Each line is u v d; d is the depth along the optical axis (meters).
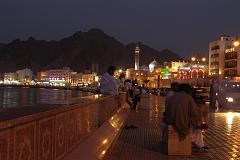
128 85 32.34
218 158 11.68
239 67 105.75
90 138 10.11
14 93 184.25
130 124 21.03
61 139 7.12
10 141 4.44
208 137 16.42
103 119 13.74
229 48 112.00
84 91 142.00
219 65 114.44
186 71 112.88
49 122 6.19
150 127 19.72
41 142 5.70
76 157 7.64
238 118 26.42
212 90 37.81
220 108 36.56
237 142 14.98
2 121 4.24
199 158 11.62
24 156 4.91
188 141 12.06
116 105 18.30
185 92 12.23
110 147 11.68
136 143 14.19
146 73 162.75
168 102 12.27
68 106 7.60
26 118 4.93
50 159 6.26
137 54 184.62
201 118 12.14
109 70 17.86
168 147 12.03
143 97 61.75
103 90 17.70
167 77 126.12
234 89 36.44
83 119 9.71
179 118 11.95
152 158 11.42
